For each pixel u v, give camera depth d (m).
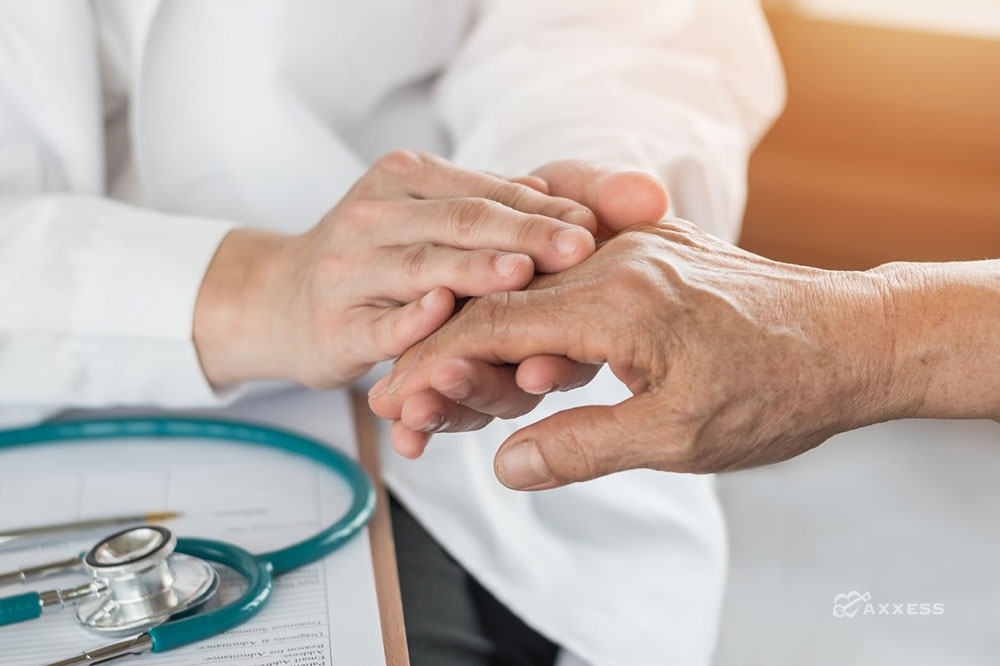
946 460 1.59
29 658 0.55
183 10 0.88
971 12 1.58
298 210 0.95
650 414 0.54
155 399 0.80
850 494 1.49
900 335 0.56
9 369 0.76
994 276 0.59
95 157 0.90
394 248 0.65
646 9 1.13
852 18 1.61
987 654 1.14
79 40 0.87
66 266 0.76
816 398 0.55
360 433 0.82
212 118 0.92
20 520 0.68
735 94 1.19
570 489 0.83
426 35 1.02
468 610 0.78
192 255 0.77
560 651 0.81
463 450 0.84
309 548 0.63
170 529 0.63
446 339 0.59
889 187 1.67
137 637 0.55
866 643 1.15
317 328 0.68
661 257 0.58
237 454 0.77
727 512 1.43
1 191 0.86
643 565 0.80
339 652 0.56
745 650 1.14
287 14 0.90
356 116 1.02
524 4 1.07
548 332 0.56
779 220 1.75
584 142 0.90
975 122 1.60
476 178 0.69
